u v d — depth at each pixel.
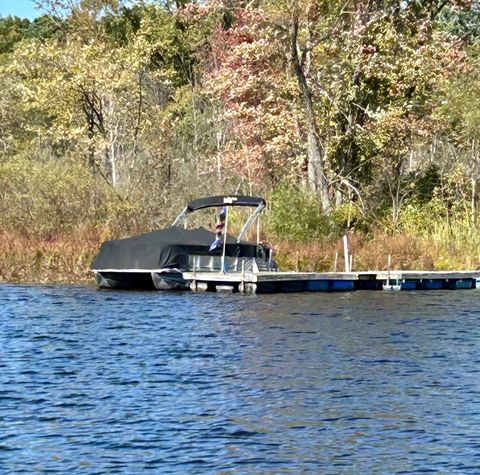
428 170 61.28
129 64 65.00
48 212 54.09
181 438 18.61
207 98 75.69
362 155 60.12
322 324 33.25
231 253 46.88
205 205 47.25
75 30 79.56
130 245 46.31
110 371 24.77
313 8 57.38
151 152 61.03
